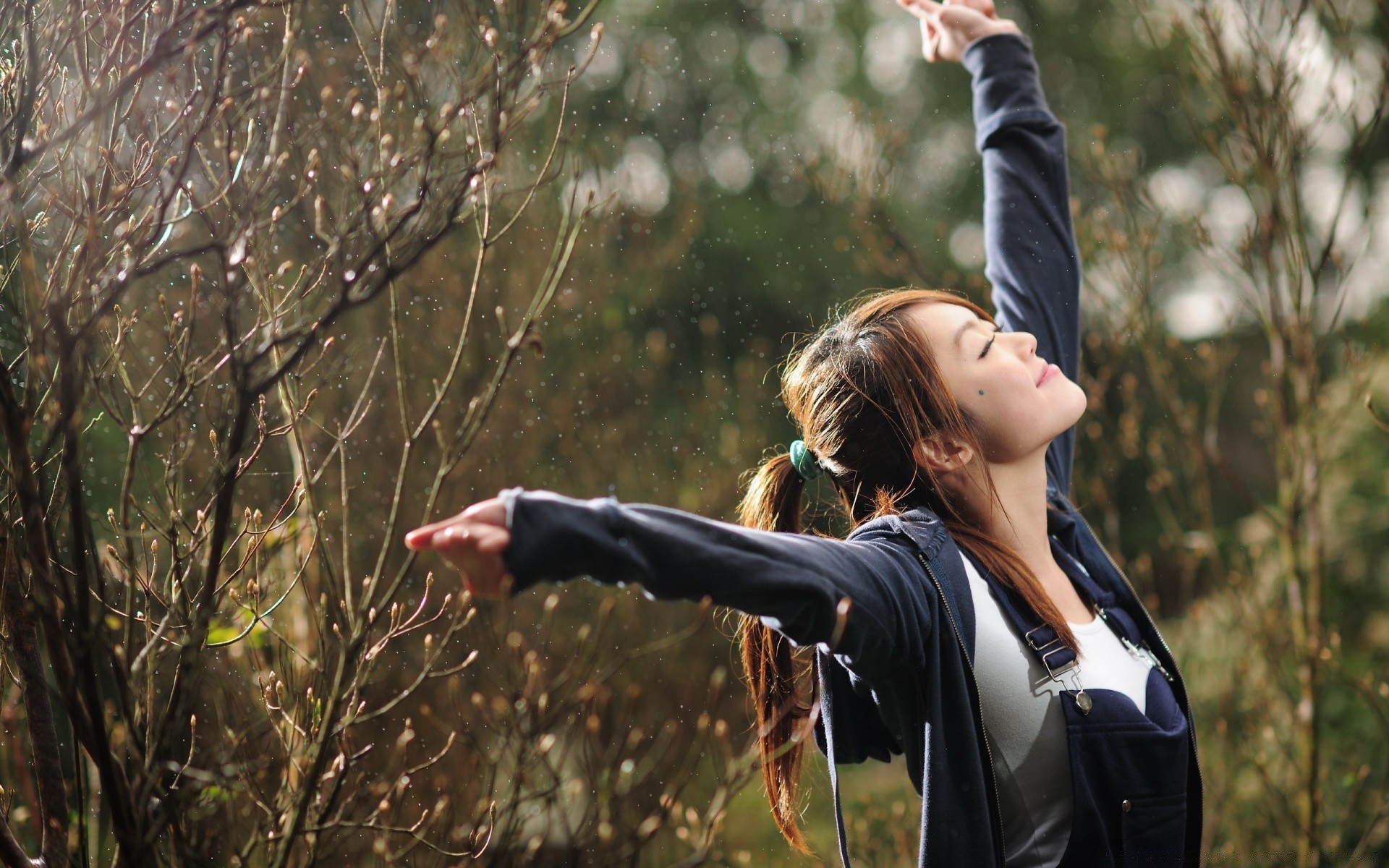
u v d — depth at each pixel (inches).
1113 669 54.5
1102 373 133.4
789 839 62.2
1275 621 121.4
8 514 43.6
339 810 53.1
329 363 86.7
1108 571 60.8
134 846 38.4
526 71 47.0
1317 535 114.2
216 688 64.2
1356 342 146.8
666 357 209.3
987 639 51.0
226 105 42.3
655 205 217.3
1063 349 69.0
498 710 74.7
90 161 43.5
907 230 386.9
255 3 41.4
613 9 329.1
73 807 60.4
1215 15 111.1
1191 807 56.0
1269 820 120.1
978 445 55.8
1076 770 50.2
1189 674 134.5
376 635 82.0
